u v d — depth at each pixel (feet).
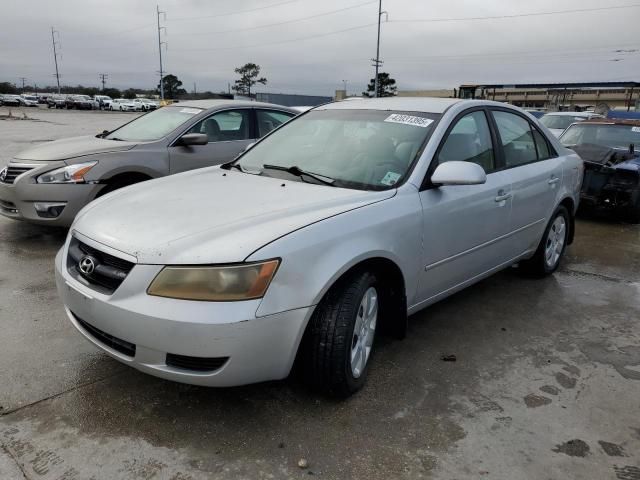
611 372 10.94
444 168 10.53
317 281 8.41
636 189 24.08
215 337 7.70
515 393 10.00
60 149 18.69
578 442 8.65
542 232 15.55
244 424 8.74
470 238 12.10
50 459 7.79
